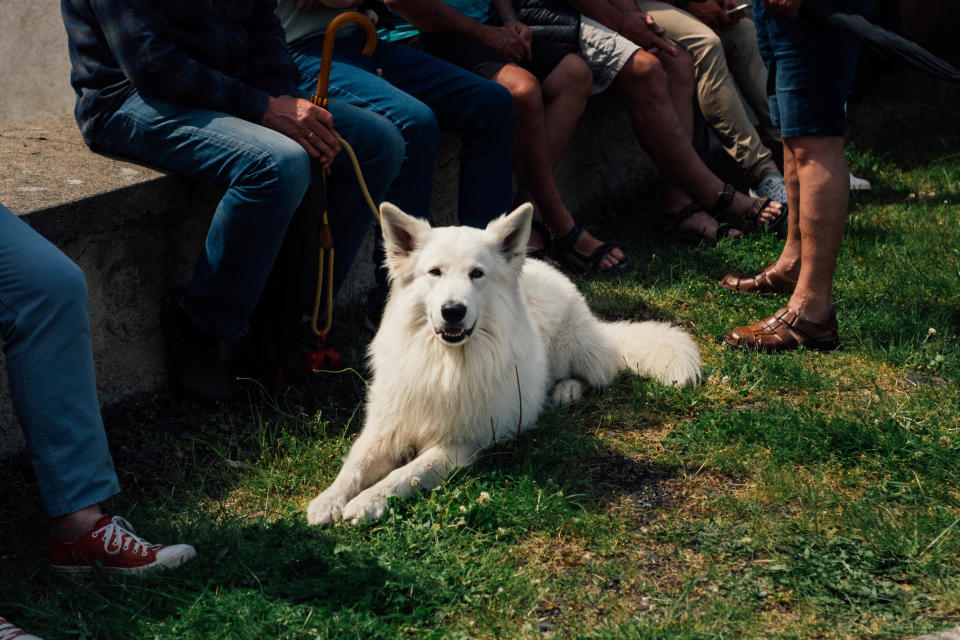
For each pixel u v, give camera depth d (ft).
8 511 9.96
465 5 16.52
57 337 8.46
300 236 11.85
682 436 11.56
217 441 11.64
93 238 11.44
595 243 17.42
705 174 18.98
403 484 10.08
